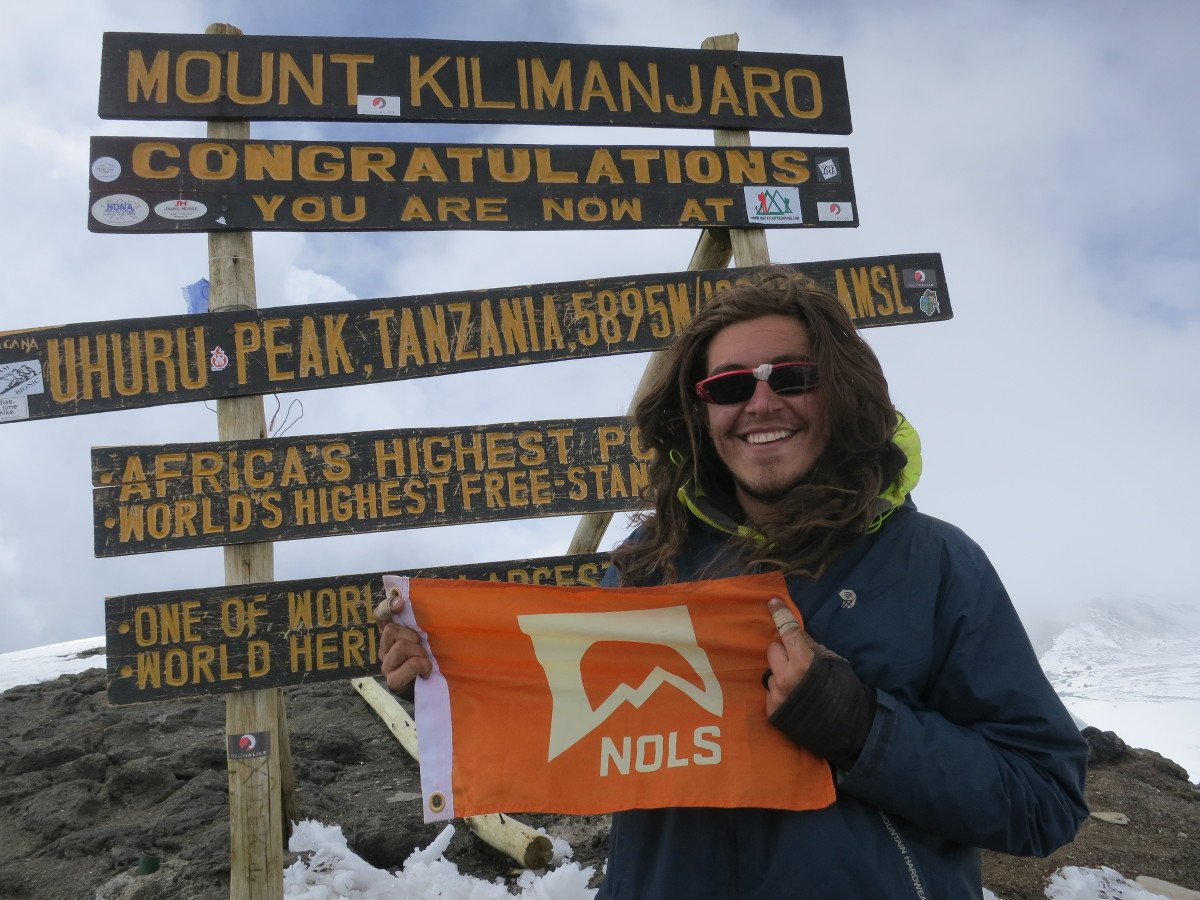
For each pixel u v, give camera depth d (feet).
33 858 14.84
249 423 12.32
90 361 12.06
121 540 11.69
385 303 12.82
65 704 23.99
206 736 20.47
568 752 6.27
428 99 13.47
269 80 13.05
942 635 4.99
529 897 12.04
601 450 13.03
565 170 13.70
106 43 12.66
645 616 6.36
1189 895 12.19
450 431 12.69
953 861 4.93
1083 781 4.88
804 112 14.80
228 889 12.74
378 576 12.19
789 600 5.28
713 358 5.83
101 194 12.35
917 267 14.35
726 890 5.05
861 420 5.41
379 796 17.08
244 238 12.72
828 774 4.91
